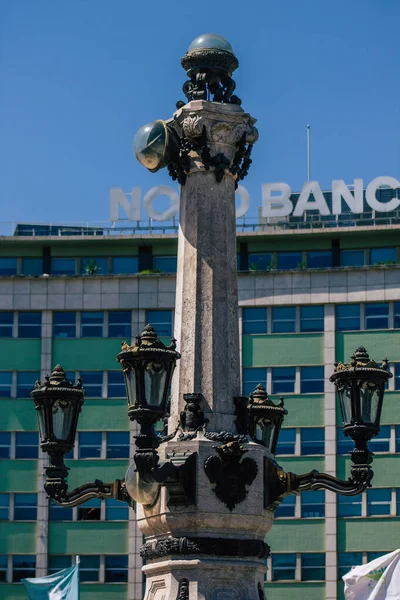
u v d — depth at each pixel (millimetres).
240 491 20484
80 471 82438
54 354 84625
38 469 82875
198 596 20266
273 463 20938
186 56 22125
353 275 83188
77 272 86375
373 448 80750
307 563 79750
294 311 83438
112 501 81938
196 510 20328
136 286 84812
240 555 20531
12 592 81375
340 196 87562
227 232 21844
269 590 79625
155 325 84562
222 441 20641
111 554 81375
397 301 82812
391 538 79500
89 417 83125
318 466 81062
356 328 83000
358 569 31281
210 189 21859
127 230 86750
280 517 80250
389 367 82000
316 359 82688
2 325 84938
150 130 21656
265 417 23188
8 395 84188
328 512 79938
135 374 19438
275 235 84562
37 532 81938
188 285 21688
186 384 21266
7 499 82500
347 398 21453
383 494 80062
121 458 82500
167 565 20469
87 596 80938
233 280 21766
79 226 88188
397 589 30812
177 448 20484
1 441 83375
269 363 83000
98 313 84875
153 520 20719
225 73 22125
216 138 21812
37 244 86375
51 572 81562
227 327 21547
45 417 21438
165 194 87500
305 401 82062
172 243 86250
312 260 84875
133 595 80688
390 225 83938
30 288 85250
